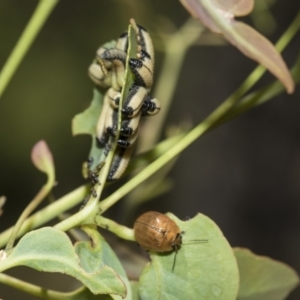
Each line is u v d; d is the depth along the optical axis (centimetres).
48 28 75
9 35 74
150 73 33
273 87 36
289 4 64
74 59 77
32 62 76
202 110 75
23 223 35
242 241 77
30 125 78
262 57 32
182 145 35
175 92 74
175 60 47
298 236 74
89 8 74
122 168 34
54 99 78
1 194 79
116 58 33
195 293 33
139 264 38
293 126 71
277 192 74
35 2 74
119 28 71
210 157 75
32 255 32
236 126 73
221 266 33
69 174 80
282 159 73
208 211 77
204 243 33
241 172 75
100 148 35
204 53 73
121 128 33
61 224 33
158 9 68
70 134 79
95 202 33
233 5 32
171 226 33
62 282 76
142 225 33
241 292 35
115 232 33
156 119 46
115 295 32
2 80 36
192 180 77
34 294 33
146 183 45
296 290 75
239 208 76
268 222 76
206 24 32
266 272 35
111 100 34
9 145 78
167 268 33
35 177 80
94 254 33
